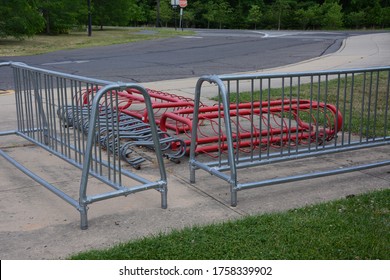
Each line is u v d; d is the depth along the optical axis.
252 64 17.11
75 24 38.69
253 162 5.10
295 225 4.07
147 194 4.95
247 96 10.10
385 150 6.53
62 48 24.42
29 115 6.43
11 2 27.14
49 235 4.04
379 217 4.25
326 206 4.51
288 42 28.78
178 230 4.07
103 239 3.97
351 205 4.52
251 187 4.68
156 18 63.62
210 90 11.38
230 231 3.98
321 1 67.62
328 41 29.06
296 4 64.88
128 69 15.80
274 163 5.68
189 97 10.35
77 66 16.52
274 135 7.22
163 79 13.52
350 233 3.93
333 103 9.28
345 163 5.98
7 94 10.95
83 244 3.88
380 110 8.74
